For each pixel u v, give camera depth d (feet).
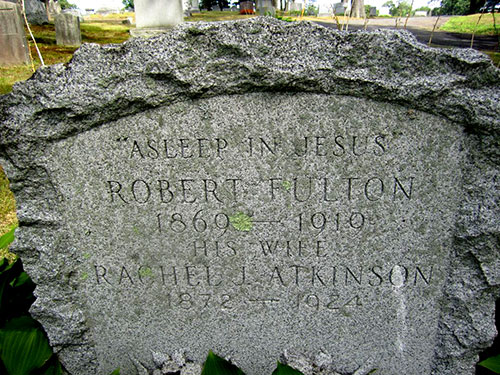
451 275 2.47
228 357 2.77
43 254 2.40
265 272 2.52
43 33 13.65
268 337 2.72
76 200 2.32
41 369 2.61
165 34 2.04
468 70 2.05
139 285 2.55
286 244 2.44
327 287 2.56
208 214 2.37
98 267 2.49
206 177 2.29
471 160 2.21
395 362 2.74
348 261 2.48
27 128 2.13
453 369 2.66
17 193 2.28
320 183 2.29
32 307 2.51
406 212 2.34
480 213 2.28
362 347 2.72
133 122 2.18
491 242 2.32
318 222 2.39
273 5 15.81
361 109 2.14
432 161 2.23
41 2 17.89
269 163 2.26
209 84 2.08
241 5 20.57
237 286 2.57
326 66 2.04
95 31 14.53
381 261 2.47
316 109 2.15
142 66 2.06
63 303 2.54
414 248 2.42
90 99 2.09
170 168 2.27
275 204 2.35
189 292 2.58
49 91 2.07
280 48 2.04
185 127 2.19
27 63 9.86
